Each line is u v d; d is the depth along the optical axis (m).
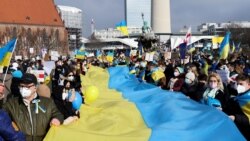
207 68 17.69
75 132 6.45
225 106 9.03
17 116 6.08
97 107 9.02
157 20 105.56
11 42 9.09
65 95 8.76
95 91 9.83
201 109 8.50
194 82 11.55
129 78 16.98
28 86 5.99
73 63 23.73
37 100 6.16
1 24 112.94
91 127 7.22
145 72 18.52
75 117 7.24
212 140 7.32
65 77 12.09
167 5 105.81
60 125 6.48
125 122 7.98
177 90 13.52
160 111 8.83
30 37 117.44
